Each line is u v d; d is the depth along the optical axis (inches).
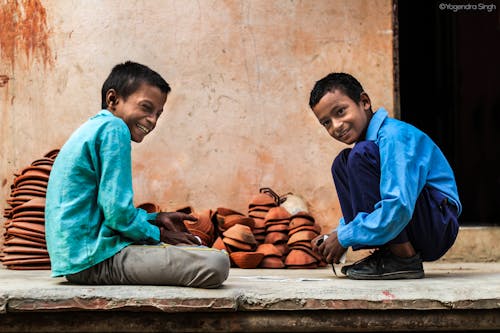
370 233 121.1
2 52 200.2
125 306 96.5
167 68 201.6
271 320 99.8
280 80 202.4
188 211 181.0
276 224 180.4
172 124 200.2
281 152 201.0
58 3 201.3
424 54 269.1
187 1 203.0
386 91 203.0
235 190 199.9
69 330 98.0
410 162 123.8
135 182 198.2
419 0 267.1
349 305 99.6
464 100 275.0
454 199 129.9
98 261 108.0
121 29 201.8
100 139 110.8
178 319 98.9
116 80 117.5
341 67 203.0
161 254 106.4
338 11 203.8
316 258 173.9
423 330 102.4
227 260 105.6
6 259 162.2
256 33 203.2
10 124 199.0
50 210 111.6
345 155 133.2
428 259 133.1
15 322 97.5
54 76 200.2
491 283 116.6
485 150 277.9
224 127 201.0
